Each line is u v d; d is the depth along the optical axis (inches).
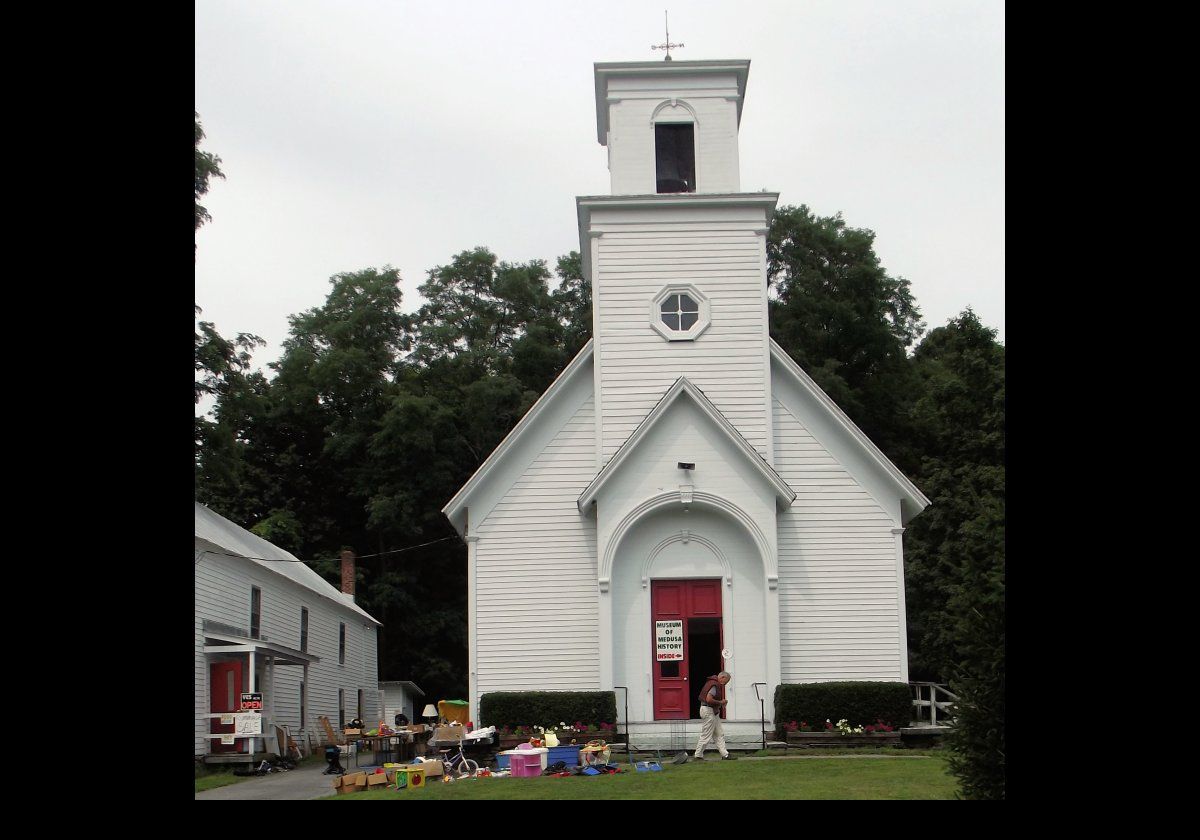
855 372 1883.6
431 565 2005.4
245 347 1583.4
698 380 941.2
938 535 1453.0
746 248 959.6
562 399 959.6
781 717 859.4
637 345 948.0
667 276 956.6
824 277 1927.9
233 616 1119.6
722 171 992.2
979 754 422.0
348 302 2151.8
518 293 2218.3
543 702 872.3
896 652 908.6
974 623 426.6
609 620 889.5
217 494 1934.1
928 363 1905.8
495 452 945.5
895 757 747.4
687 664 897.5
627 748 845.8
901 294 1984.5
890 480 929.5
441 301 2235.5
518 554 937.5
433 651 1990.7
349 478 2020.2
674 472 903.1
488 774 729.6
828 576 918.4
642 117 1002.7
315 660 1289.4
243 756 983.6
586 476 948.0
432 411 1948.8
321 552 2018.9
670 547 910.4
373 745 1030.4
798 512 928.3
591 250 968.3
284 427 2075.5
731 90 1003.9
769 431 930.7
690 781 627.5
